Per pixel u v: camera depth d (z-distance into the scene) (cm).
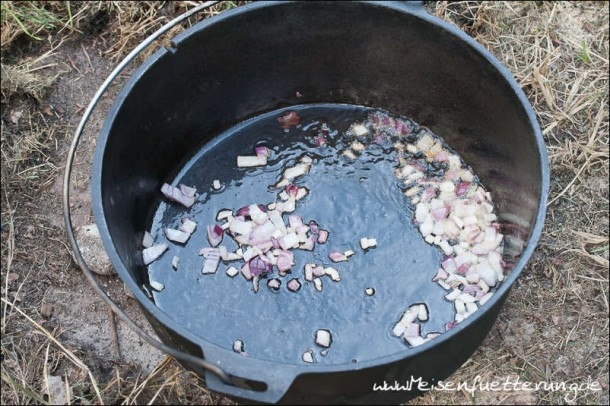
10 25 153
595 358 121
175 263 127
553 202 136
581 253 130
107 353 123
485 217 130
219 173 138
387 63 135
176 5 158
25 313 126
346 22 129
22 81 145
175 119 133
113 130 115
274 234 128
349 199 133
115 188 118
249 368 92
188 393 118
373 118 144
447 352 100
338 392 99
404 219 130
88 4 156
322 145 141
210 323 120
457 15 157
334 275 124
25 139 142
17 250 131
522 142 118
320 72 140
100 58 153
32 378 121
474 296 121
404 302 121
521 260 100
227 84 136
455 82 130
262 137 143
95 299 127
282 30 130
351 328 118
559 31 155
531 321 124
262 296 122
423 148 140
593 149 141
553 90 148
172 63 124
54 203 136
